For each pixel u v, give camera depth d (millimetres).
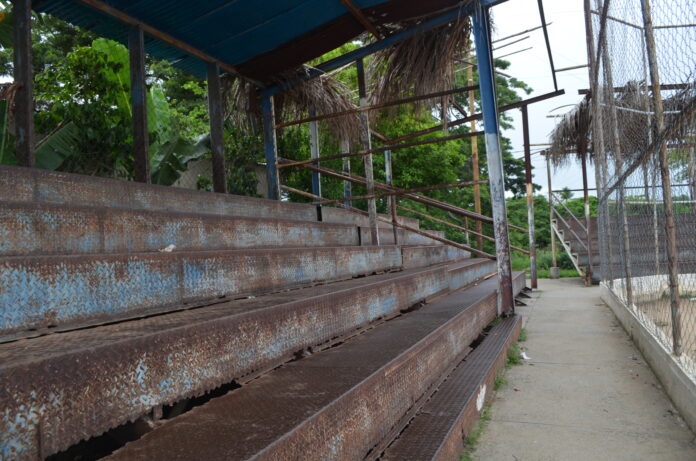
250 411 1703
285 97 7023
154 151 7180
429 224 15242
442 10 5441
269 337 2363
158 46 5375
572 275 15102
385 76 6219
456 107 6863
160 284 2373
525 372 4227
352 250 4781
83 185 2982
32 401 1215
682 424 2922
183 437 1465
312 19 5277
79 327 1907
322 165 10734
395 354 2559
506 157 28297
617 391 3596
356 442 1932
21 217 2082
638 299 5188
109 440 1684
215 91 5855
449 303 4934
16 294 1684
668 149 3252
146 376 1594
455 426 2445
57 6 4293
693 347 3455
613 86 5305
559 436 2797
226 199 4586
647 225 4473
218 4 4652
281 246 4395
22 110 3533
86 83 6102
